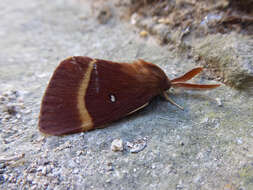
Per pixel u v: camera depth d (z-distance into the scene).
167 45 0.09
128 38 0.10
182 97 0.07
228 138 0.06
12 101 0.07
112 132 0.06
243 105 0.06
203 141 0.06
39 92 0.08
